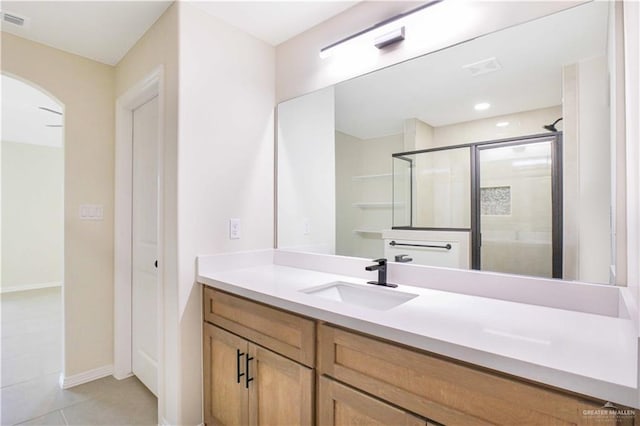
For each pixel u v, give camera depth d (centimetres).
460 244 143
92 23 187
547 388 73
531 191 126
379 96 167
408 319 102
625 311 98
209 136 179
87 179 229
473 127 140
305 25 191
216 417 163
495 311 112
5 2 167
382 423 98
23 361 256
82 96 226
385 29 157
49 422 181
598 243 113
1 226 498
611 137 110
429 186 153
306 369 119
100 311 233
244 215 196
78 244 225
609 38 111
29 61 204
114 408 195
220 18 183
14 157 509
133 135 241
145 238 222
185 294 168
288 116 207
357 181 178
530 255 126
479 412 81
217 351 163
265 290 140
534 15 123
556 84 121
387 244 167
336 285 164
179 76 166
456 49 142
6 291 498
